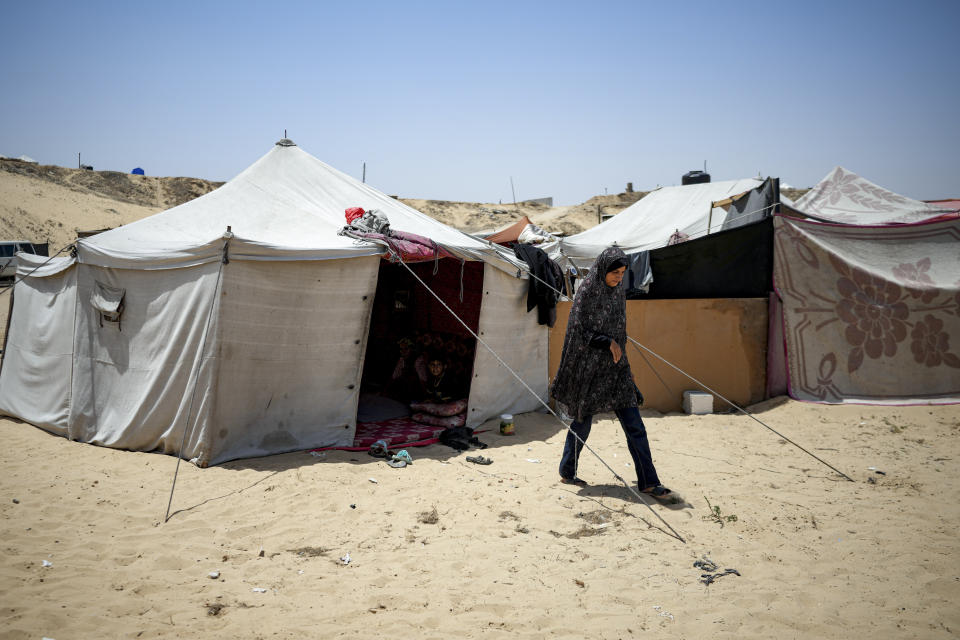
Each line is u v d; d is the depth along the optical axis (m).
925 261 8.23
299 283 5.95
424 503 4.79
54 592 3.28
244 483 5.09
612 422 7.62
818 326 8.12
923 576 3.57
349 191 8.16
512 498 4.93
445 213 59.69
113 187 54.75
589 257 13.98
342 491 4.98
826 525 4.36
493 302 7.42
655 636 2.99
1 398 7.47
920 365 7.91
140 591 3.34
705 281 8.35
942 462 5.81
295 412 6.06
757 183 15.00
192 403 5.56
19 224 39.44
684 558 3.86
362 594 3.38
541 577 3.61
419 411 7.50
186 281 5.75
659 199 16.38
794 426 7.20
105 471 5.37
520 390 7.99
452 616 3.17
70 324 6.62
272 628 3.00
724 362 8.15
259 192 7.69
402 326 9.72
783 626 3.08
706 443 6.61
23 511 4.42
